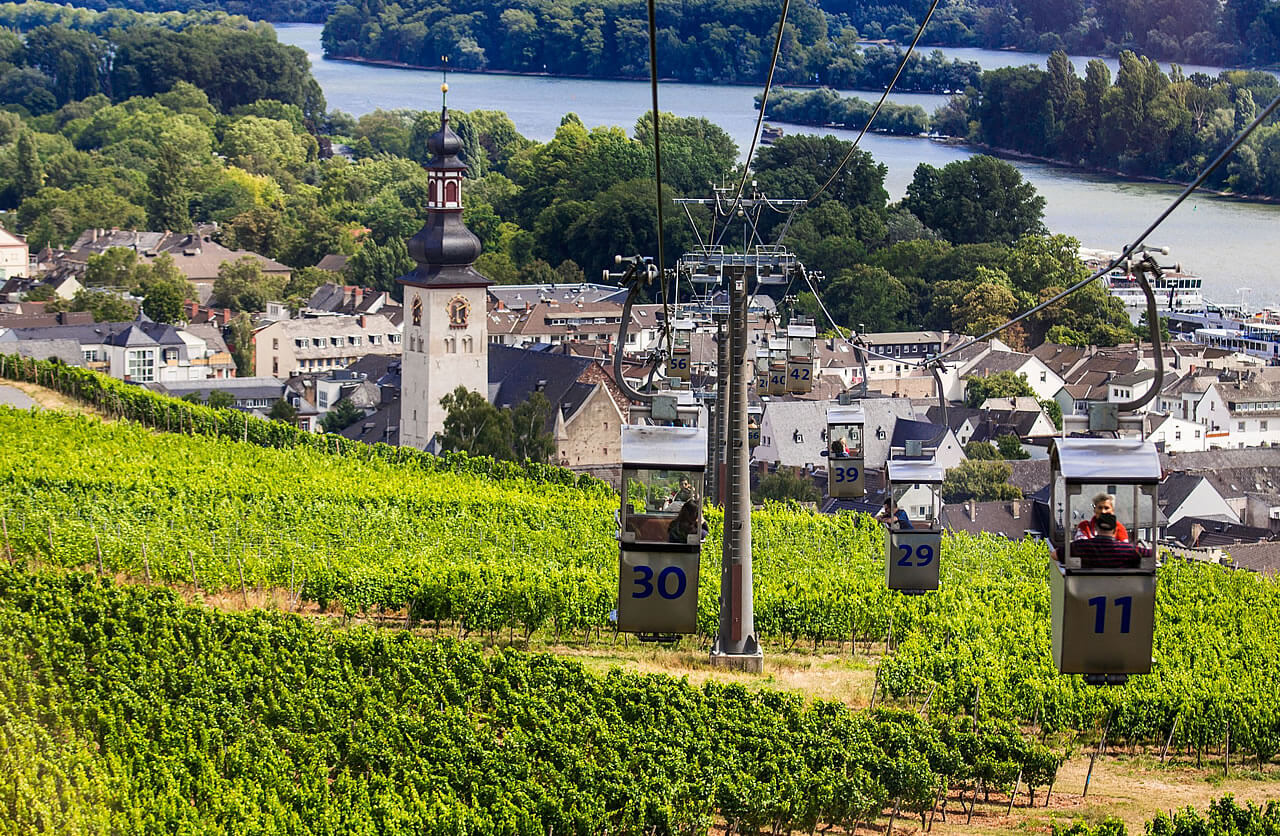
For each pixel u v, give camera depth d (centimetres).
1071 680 8788
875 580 11062
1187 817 6838
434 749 7069
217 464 14100
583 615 9981
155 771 6581
